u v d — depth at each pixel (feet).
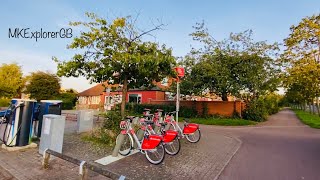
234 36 58.34
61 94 116.67
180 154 22.68
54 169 17.74
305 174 17.26
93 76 31.01
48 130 21.01
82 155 21.42
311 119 69.97
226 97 64.39
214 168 18.52
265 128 47.39
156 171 17.69
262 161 20.71
